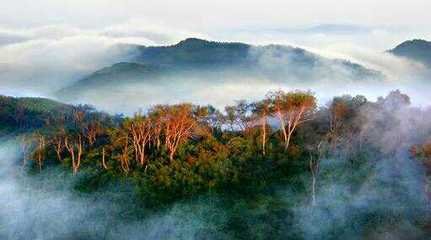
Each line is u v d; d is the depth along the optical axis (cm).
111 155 12200
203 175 10994
